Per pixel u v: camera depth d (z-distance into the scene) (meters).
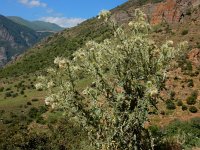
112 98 6.37
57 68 6.42
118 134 6.29
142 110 6.16
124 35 6.59
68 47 134.75
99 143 6.27
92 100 6.27
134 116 6.14
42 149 21.47
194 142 15.46
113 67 6.37
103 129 6.28
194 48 67.50
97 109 6.25
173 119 41.38
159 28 82.94
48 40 166.38
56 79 6.27
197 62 61.50
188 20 86.81
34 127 54.66
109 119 6.26
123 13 121.12
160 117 41.72
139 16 6.79
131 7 133.50
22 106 81.19
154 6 109.12
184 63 59.81
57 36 165.75
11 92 101.62
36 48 161.62
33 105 81.81
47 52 141.12
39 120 59.34
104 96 6.39
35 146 21.73
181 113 43.78
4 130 24.06
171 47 6.30
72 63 6.39
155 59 6.32
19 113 75.81
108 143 6.20
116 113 6.25
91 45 6.55
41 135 22.70
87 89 6.27
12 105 83.56
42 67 127.12
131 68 6.37
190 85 52.91
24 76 120.94
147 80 6.32
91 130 6.30
